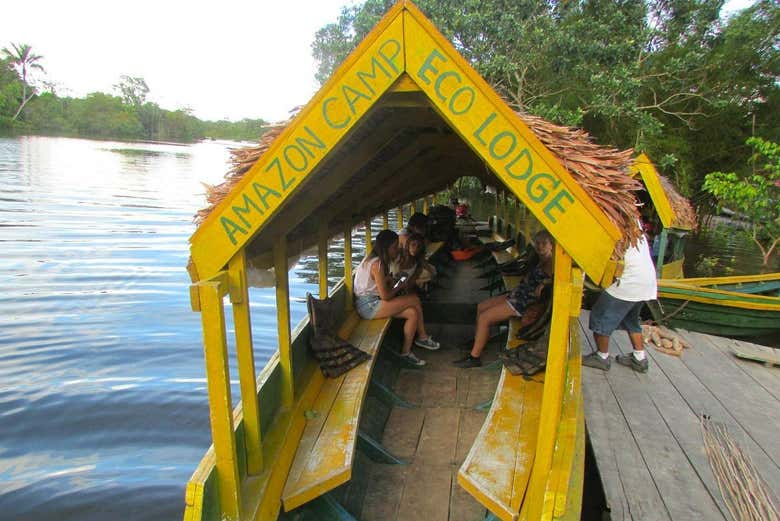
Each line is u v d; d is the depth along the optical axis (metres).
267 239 2.97
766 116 16.84
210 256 2.30
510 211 10.32
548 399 2.32
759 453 4.02
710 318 8.01
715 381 5.29
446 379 4.75
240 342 2.49
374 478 3.45
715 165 17.81
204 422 5.89
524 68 13.45
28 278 10.98
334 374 3.82
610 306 5.12
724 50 15.88
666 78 15.91
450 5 13.35
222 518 2.32
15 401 6.17
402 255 5.15
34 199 22.05
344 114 2.11
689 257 16.56
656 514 3.34
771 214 12.73
